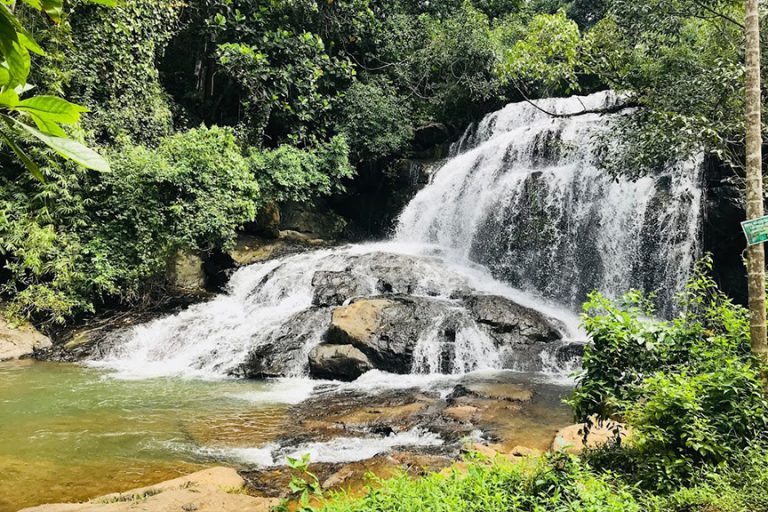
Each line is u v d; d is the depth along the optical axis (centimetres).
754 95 479
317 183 1745
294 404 828
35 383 931
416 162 1956
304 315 1166
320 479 546
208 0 1667
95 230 1280
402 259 1390
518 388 873
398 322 1070
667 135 820
